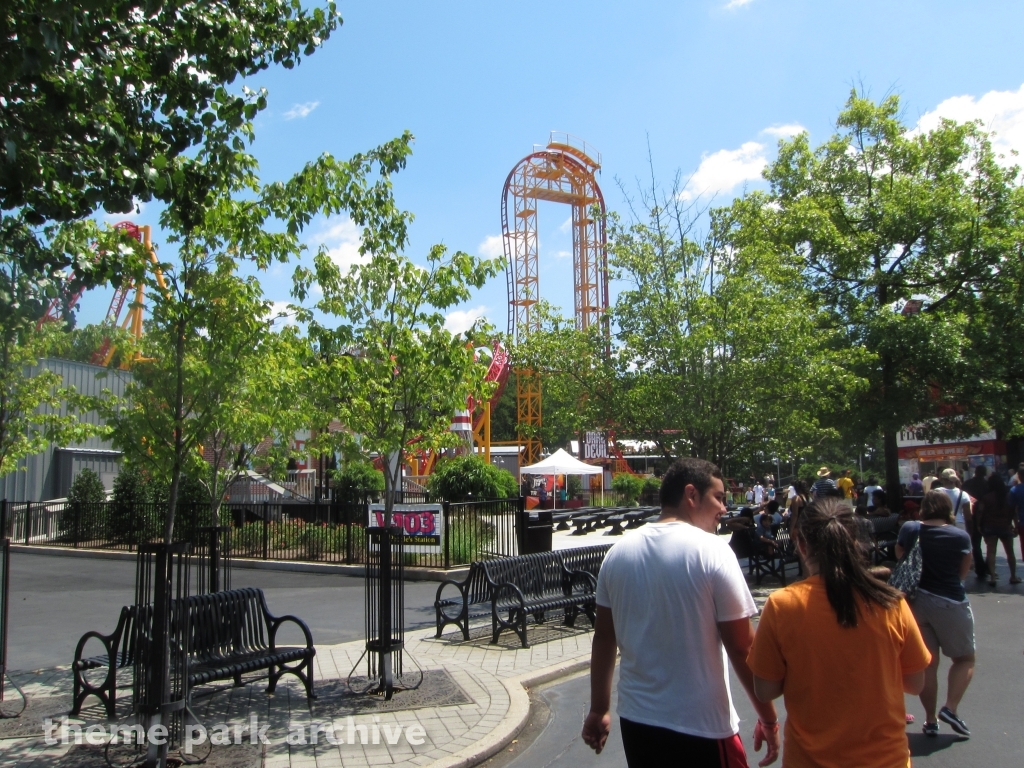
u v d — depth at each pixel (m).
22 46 5.30
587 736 3.29
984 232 18.02
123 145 6.07
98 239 6.87
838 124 20.05
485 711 6.51
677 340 12.52
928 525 6.10
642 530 3.28
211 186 7.03
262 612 7.10
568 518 24.33
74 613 12.01
